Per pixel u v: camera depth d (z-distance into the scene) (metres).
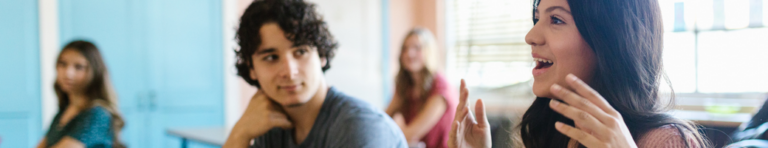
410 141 1.81
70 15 3.01
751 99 2.32
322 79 0.74
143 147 3.28
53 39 2.96
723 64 2.42
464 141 0.61
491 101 3.21
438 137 1.85
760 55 2.33
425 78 1.89
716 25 2.45
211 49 3.50
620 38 0.50
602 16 0.49
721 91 2.42
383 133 0.70
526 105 0.77
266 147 0.82
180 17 3.38
